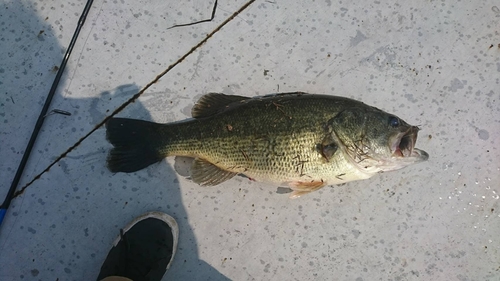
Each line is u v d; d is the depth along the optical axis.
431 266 0.68
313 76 0.71
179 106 0.70
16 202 0.67
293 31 0.72
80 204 0.67
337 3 0.72
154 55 0.71
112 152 0.65
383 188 0.69
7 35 0.70
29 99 0.69
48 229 0.67
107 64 0.70
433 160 0.69
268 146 0.61
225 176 0.66
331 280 0.67
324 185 0.65
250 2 0.72
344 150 0.61
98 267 0.66
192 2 0.72
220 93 0.68
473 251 0.68
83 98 0.69
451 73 0.71
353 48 0.72
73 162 0.68
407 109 0.70
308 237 0.68
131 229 0.66
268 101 0.62
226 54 0.71
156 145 0.65
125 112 0.69
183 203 0.68
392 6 0.73
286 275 0.67
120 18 0.71
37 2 0.70
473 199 0.69
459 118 0.70
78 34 0.70
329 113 0.61
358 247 0.68
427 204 0.69
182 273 0.67
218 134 0.63
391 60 0.71
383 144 0.62
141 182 0.68
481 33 0.72
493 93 0.71
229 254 0.67
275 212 0.68
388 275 0.67
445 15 0.72
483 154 0.69
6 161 0.67
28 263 0.66
